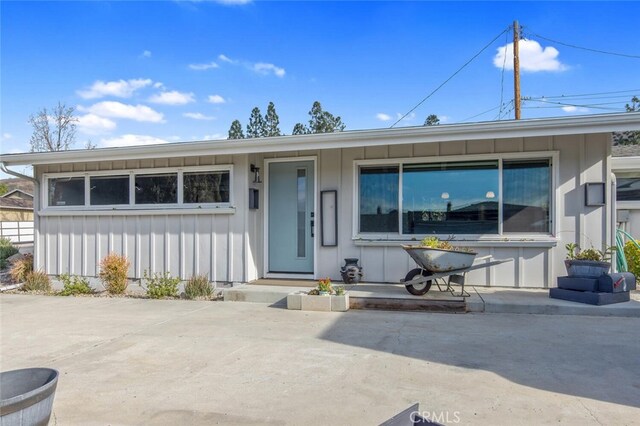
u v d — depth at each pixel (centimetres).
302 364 399
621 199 982
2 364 423
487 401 311
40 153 845
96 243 879
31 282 877
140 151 788
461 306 596
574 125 590
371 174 767
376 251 756
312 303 628
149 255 841
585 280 593
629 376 356
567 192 679
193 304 704
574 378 353
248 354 432
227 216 792
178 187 827
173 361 418
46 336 525
